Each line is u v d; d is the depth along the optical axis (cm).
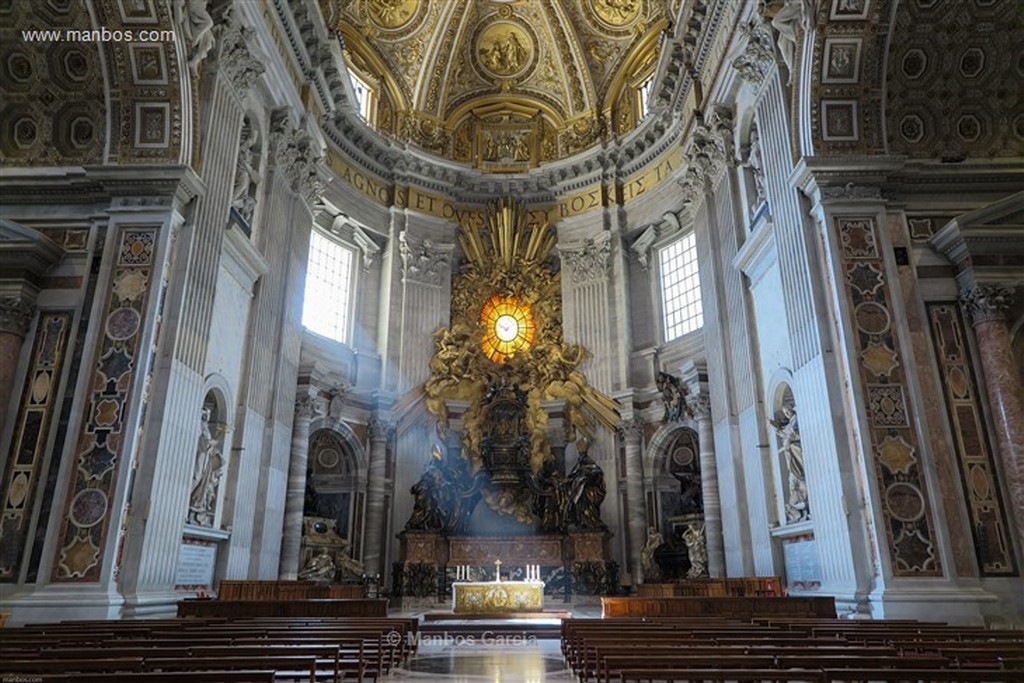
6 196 1059
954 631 602
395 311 2009
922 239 1059
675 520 1705
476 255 2208
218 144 1150
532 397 2011
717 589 1214
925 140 1119
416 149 2136
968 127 1124
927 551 885
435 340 2053
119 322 976
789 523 1202
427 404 1973
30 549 885
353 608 953
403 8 2152
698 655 414
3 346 962
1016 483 920
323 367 1803
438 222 2156
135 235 1012
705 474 1583
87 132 1103
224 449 1220
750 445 1376
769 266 1308
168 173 1030
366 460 1825
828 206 1045
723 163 1548
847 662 380
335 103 1842
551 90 2336
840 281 1009
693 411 1667
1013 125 1125
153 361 973
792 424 1202
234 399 1276
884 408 948
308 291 1841
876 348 979
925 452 929
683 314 1927
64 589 852
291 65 1545
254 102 1386
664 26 2062
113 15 1021
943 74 1107
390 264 2042
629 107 2175
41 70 1070
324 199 1869
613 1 2147
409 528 1750
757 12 1245
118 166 1030
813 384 1041
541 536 1762
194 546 1098
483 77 2345
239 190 1324
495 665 738
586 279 2097
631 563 1772
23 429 945
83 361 958
